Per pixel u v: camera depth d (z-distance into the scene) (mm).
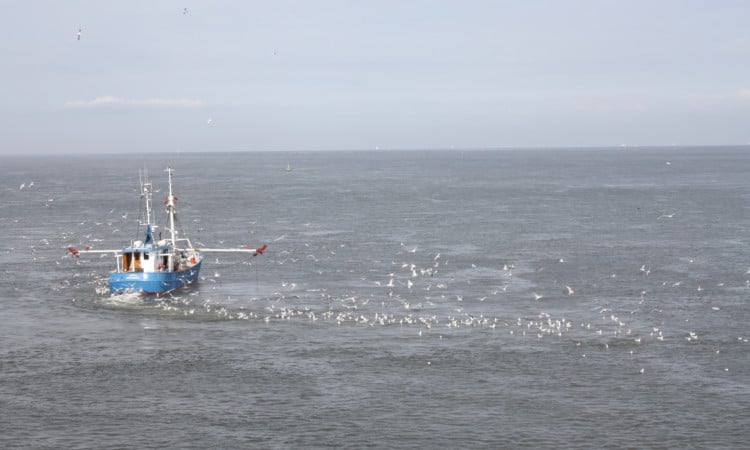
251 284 107938
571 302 95250
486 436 56781
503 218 180750
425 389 65438
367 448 55125
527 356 73625
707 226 162750
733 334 80562
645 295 98625
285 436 56938
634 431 57562
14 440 56250
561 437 56656
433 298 98000
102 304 95375
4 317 88812
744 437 56594
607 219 177250
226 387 66125
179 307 93625
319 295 100312
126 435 57125
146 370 70375
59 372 69875
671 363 71562
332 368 70625
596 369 70000
